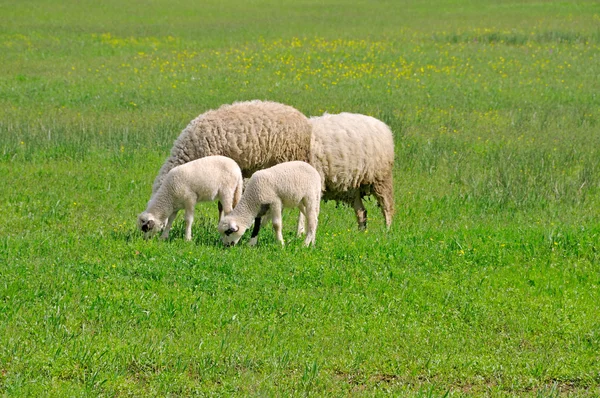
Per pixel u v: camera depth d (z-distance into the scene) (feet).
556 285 62.34
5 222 78.59
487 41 238.48
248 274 62.90
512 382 47.98
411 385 47.65
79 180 98.32
